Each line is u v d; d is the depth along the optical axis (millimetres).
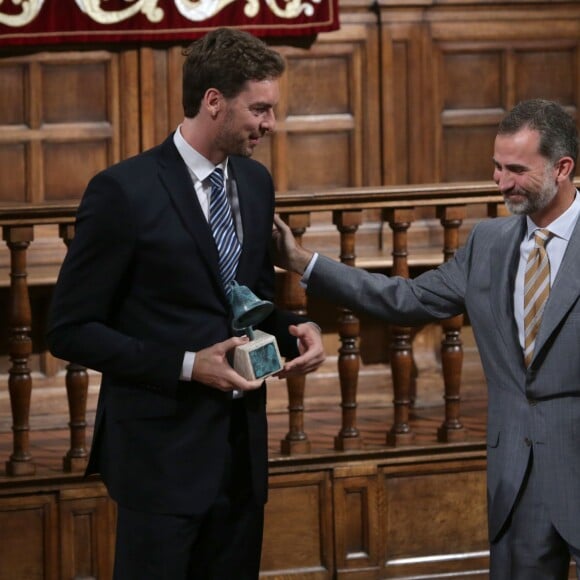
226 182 4723
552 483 4590
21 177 8602
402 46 9062
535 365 4582
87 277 4430
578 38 9297
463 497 6887
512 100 9242
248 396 4707
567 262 4559
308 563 6715
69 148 8656
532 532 4645
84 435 6492
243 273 4672
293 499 6676
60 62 8586
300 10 8703
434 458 6805
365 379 8516
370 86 9023
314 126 8953
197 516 4609
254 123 4457
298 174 8977
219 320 4598
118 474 4637
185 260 4484
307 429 7566
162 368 4422
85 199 4469
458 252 5027
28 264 8523
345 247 6621
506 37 9188
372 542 6742
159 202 4469
